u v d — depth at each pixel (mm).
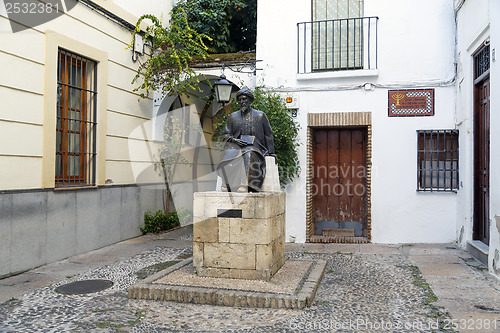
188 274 5402
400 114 7988
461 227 7559
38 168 6223
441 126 7836
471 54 7047
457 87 7711
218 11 10570
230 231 5203
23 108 5949
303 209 8305
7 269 5664
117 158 8094
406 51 7965
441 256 6840
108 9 7738
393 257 6855
